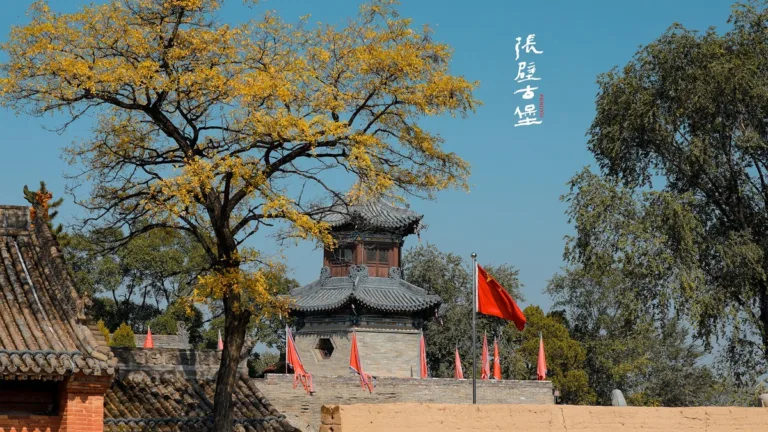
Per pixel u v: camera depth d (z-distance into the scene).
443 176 27.22
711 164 46.00
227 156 24.69
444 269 79.62
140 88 25.28
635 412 19.69
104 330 48.22
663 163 48.50
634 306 46.19
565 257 49.34
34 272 24.19
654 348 71.88
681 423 20.20
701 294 44.72
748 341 46.75
